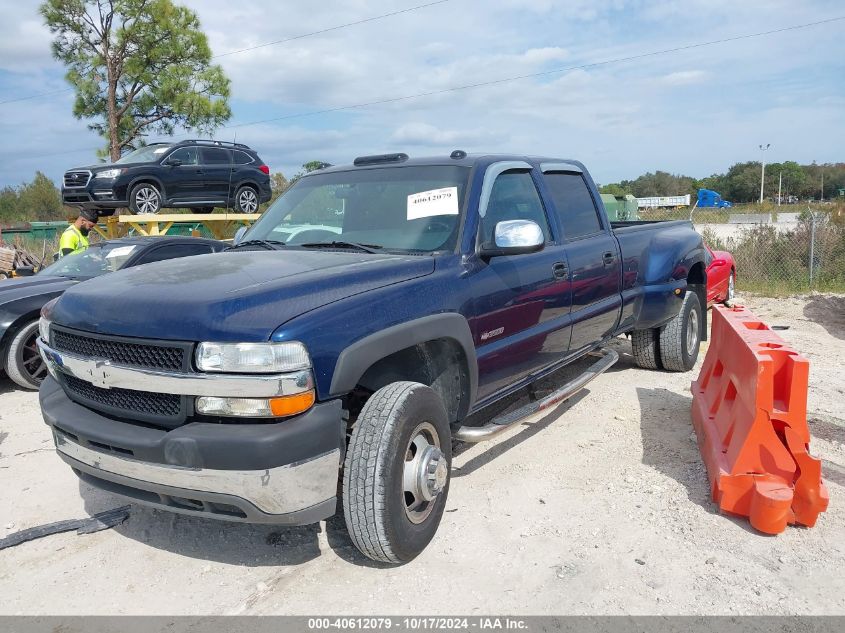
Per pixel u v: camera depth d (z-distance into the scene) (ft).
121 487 10.22
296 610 9.73
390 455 9.89
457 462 14.87
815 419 16.93
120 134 73.05
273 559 11.15
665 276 19.52
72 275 24.44
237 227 49.80
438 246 12.48
